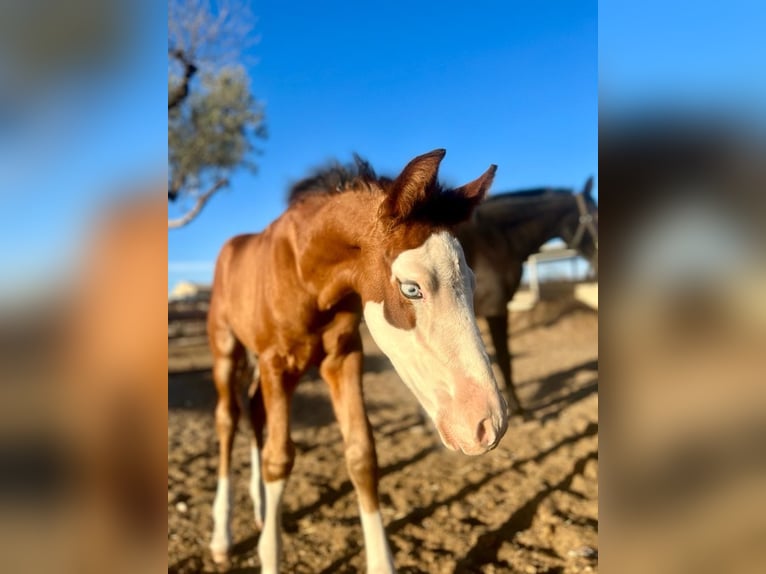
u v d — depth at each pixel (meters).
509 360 5.72
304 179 2.79
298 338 2.63
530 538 3.11
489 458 4.43
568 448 4.55
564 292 12.27
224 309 3.45
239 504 3.75
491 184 2.16
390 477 4.12
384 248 2.13
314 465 4.46
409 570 2.79
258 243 3.05
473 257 5.65
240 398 3.57
